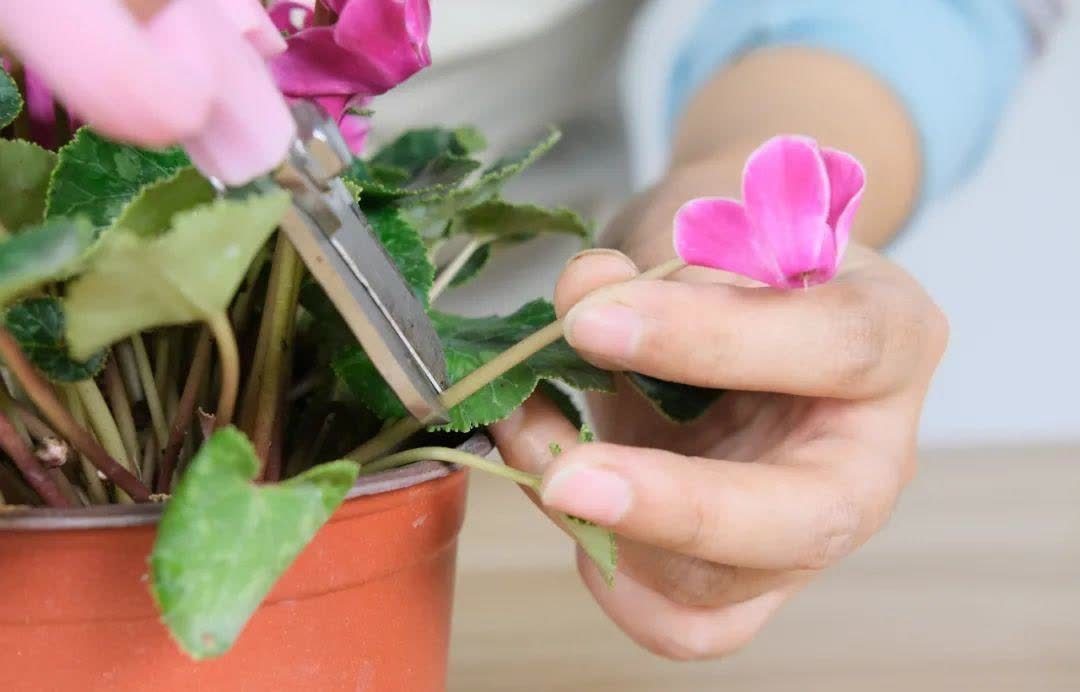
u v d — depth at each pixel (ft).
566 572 2.17
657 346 1.28
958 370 4.19
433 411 1.19
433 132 1.60
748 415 1.50
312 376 1.36
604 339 1.27
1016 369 4.18
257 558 1.04
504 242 1.57
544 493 1.23
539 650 1.83
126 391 1.31
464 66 3.26
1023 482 2.75
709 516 1.27
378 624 1.26
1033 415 4.22
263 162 1.04
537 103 3.41
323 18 1.23
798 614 2.02
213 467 1.04
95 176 1.19
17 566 1.15
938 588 2.13
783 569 1.34
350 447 1.37
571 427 1.40
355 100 1.25
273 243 1.27
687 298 1.29
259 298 1.34
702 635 1.49
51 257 1.00
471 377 1.24
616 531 1.27
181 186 1.07
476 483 2.67
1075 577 2.20
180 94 0.99
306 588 1.21
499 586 2.10
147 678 1.18
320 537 1.21
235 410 1.30
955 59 3.15
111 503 1.25
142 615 1.17
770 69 3.04
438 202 1.40
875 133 2.99
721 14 3.26
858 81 3.02
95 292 1.02
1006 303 4.14
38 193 1.21
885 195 3.05
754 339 1.30
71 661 1.17
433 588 1.32
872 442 1.39
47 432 1.22
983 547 2.34
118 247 1.00
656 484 1.25
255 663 1.20
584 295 1.34
